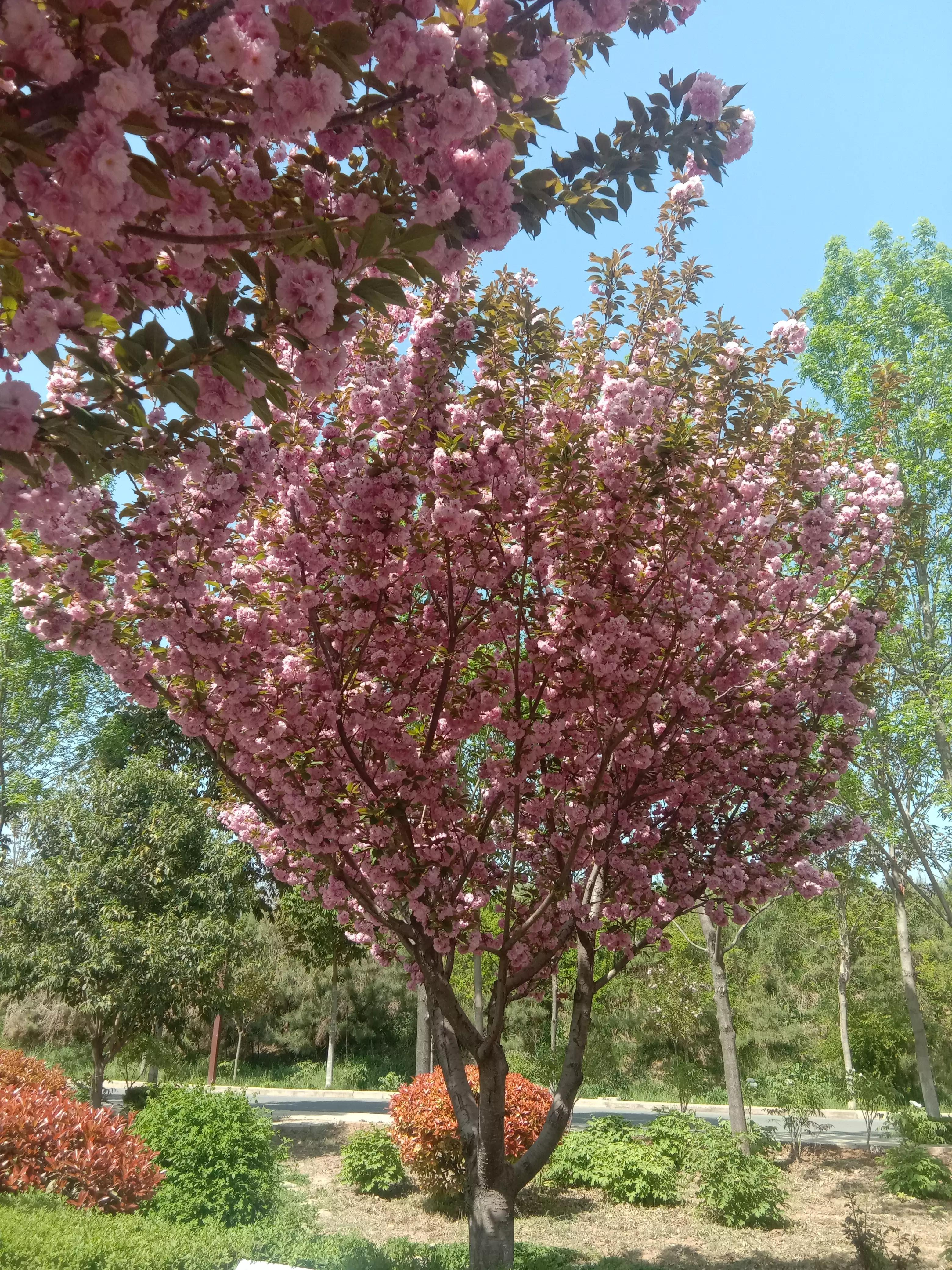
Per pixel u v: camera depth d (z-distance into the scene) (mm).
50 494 2959
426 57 2381
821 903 25906
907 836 13930
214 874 13758
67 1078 13062
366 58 2422
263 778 5738
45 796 17734
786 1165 13234
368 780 5531
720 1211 10766
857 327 14930
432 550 5258
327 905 5766
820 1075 15266
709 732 6375
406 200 2867
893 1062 24906
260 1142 10484
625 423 5035
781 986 31953
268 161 2783
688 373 5531
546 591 5945
